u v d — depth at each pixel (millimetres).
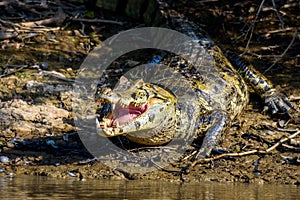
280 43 13727
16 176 8406
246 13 14773
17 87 11656
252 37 14047
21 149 9484
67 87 11805
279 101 11383
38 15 14438
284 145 9742
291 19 14391
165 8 14859
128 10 14984
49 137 9898
